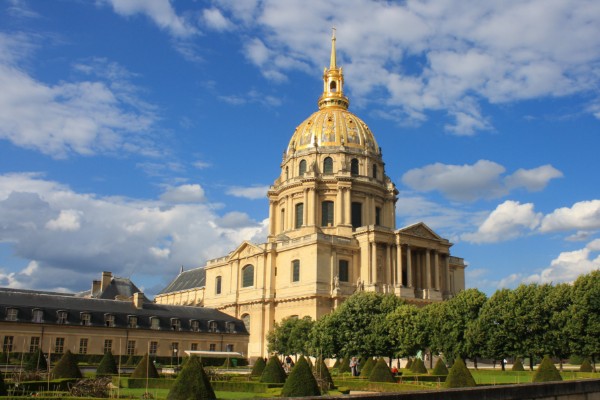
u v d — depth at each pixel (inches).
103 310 4202.8
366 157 5511.8
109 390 1846.7
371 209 5383.9
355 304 3693.4
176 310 4680.1
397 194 5698.8
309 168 5442.9
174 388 1469.0
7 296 3885.3
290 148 5748.0
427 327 3437.5
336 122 5669.3
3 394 1492.4
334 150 5462.6
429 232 4965.6
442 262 5073.8
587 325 2950.3
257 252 5044.3
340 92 6107.3
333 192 5315.0
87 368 3526.1
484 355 3213.6
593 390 1181.1
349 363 3577.8
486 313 3201.3
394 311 3580.2
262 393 2126.0
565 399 1114.7
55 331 3902.6
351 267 4744.1
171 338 4416.8
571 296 3058.6
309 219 5236.2
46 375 2432.3
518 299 3147.1
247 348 4820.4
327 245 4645.7
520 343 3105.3
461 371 1940.2
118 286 5757.9
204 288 6107.3
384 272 4739.2
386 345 3503.9
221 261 5590.6
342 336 3599.9
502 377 2699.3
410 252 4827.8
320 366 2388.0
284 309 4763.8
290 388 1770.4
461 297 3415.4
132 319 4271.7
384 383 2324.1
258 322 4862.2
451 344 3336.6
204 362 4087.1
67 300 4143.7
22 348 3757.4
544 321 3078.2
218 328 4724.4
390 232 4778.5
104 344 4099.4
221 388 2329.0
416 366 3223.4
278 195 5743.1
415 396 856.9
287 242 4913.9
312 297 4473.4
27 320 3811.5
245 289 5157.5
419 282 4901.6
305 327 4077.3
